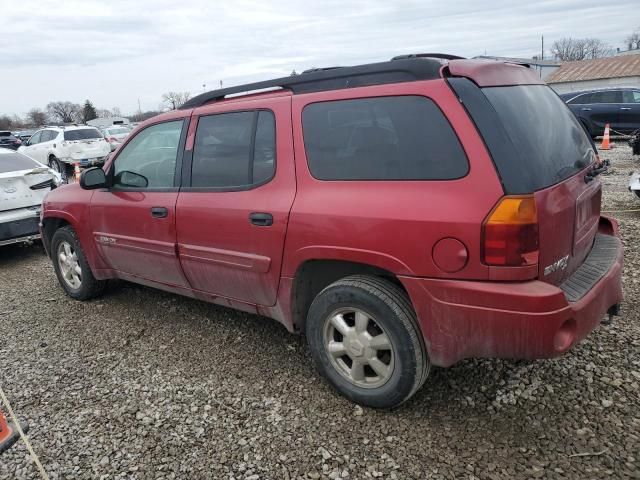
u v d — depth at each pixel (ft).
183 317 14.61
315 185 9.71
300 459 8.55
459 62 8.85
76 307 16.03
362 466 8.29
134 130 13.80
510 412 9.32
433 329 8.52
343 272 10.18
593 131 55.21
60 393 11.02
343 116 9.48
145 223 13.08
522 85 9.44
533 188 7.83
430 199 8.26
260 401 10.23
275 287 10.56
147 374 11.57
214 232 11.37
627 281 14.78
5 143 86.58
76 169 51.16
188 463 8.62
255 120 10.87
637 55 116.88
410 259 8.43
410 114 8.66
